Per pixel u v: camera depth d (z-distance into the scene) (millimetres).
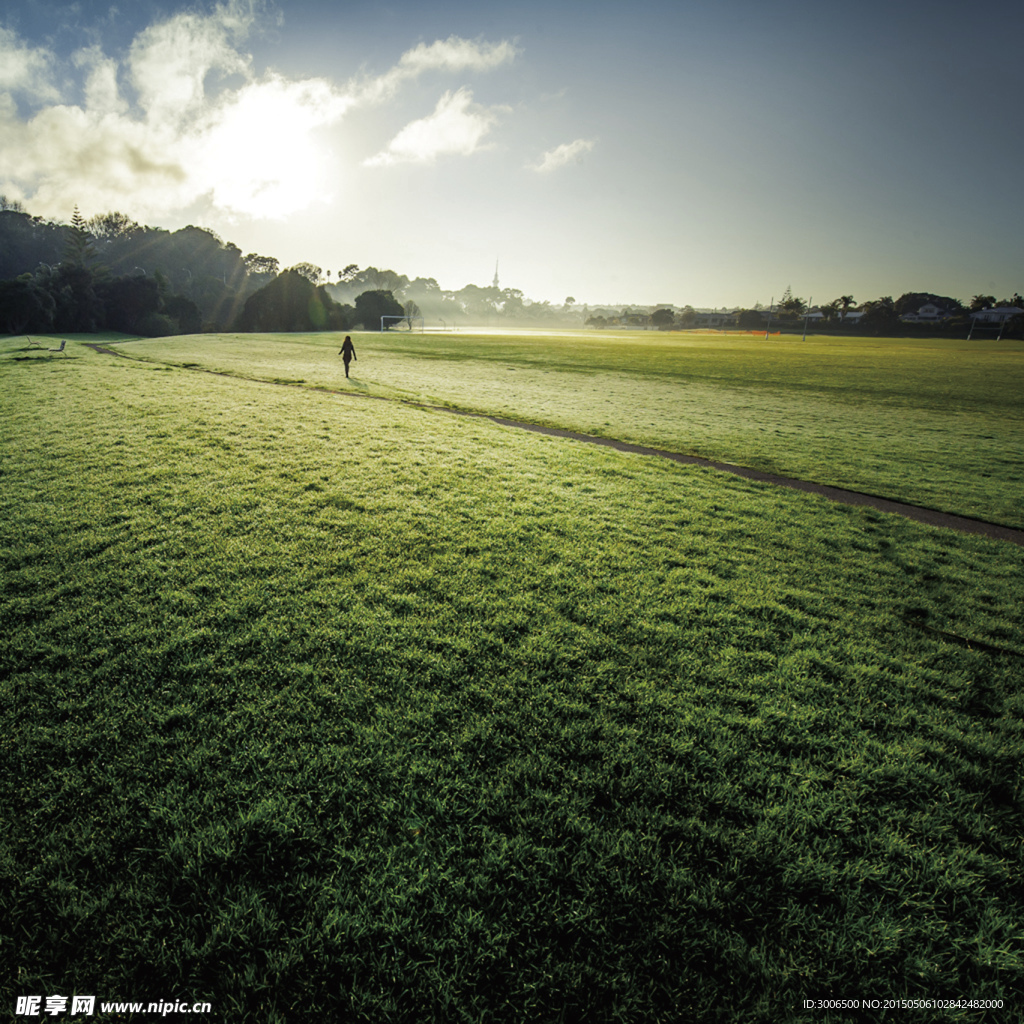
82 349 31797
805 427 18875
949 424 21016
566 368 36562
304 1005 2264
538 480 9773
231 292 143000
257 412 13812
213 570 5750
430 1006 2254
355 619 4930
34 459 9297
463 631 4820
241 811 3037
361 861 2803
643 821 3078
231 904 2594
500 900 2643
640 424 17281
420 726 3697
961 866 2928
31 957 2400
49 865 2752
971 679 4645
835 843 3000
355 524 7160
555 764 3424
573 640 4781
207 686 4020
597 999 2295
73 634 4586
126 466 9070
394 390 20750
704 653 4711
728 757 3551
